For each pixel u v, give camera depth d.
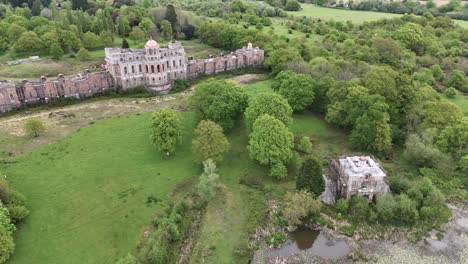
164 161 110.00
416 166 109.06
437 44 190.50
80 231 84.31
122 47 195.25
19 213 84.12
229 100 122.19
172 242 83.06
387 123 121.88
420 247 83.88
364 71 148.12
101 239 82.56
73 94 146.12
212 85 127.38
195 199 95.56
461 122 110.44
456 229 89.12
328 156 114.25
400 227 89.31
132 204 93.00
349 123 122.94
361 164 95.75
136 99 151.12
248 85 164.62
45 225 85.25
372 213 89.44
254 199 96.38
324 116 137.25
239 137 122.44
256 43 195.25
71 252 78.88
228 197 96.38
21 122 129.38
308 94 134.00
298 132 126.56
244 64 185.88
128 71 152.12
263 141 102.25
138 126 128.25
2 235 73.38
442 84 159.62
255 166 108.69
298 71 159.75
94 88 150.38
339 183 98.00
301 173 92.19
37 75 168.25
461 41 198.88
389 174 105.62
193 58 193.00
